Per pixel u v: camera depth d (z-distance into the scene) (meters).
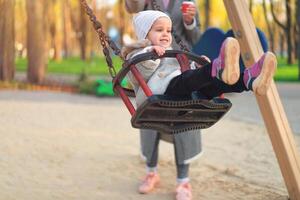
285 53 48.94
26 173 5.61
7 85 17.75
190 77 3.21
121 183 5.31
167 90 3.42
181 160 4.65
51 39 46.22
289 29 23.67
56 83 19.45
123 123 9.81
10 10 18.69
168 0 4.66
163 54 3.44
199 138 4.69
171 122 3.52
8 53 18.75
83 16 32.16
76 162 6.20
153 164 5.00
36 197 4.73
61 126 9.13
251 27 4.63
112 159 6.42
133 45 3.59
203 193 5.00
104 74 28.69
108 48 3.91
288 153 4.60
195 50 4.79
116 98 15.50
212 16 46.56
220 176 5.71
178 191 4.69
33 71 19.53
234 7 4.62
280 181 5.54
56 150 6.87
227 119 10.77
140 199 4.76
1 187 5.02
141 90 3.56
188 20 4.56
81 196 4.82
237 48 2.92
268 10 28.27
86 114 11.07
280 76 25.98
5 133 8.11
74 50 66.88
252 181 5.51
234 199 4.81
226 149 7.39
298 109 12.47
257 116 11.34
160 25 3.66
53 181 5.32
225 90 3.26
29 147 7.01
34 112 11.09
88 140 7.73
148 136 4.89
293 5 24.78
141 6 4.67
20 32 49.97
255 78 3.05
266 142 8.01
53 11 40.84
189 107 3.32
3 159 6.22
